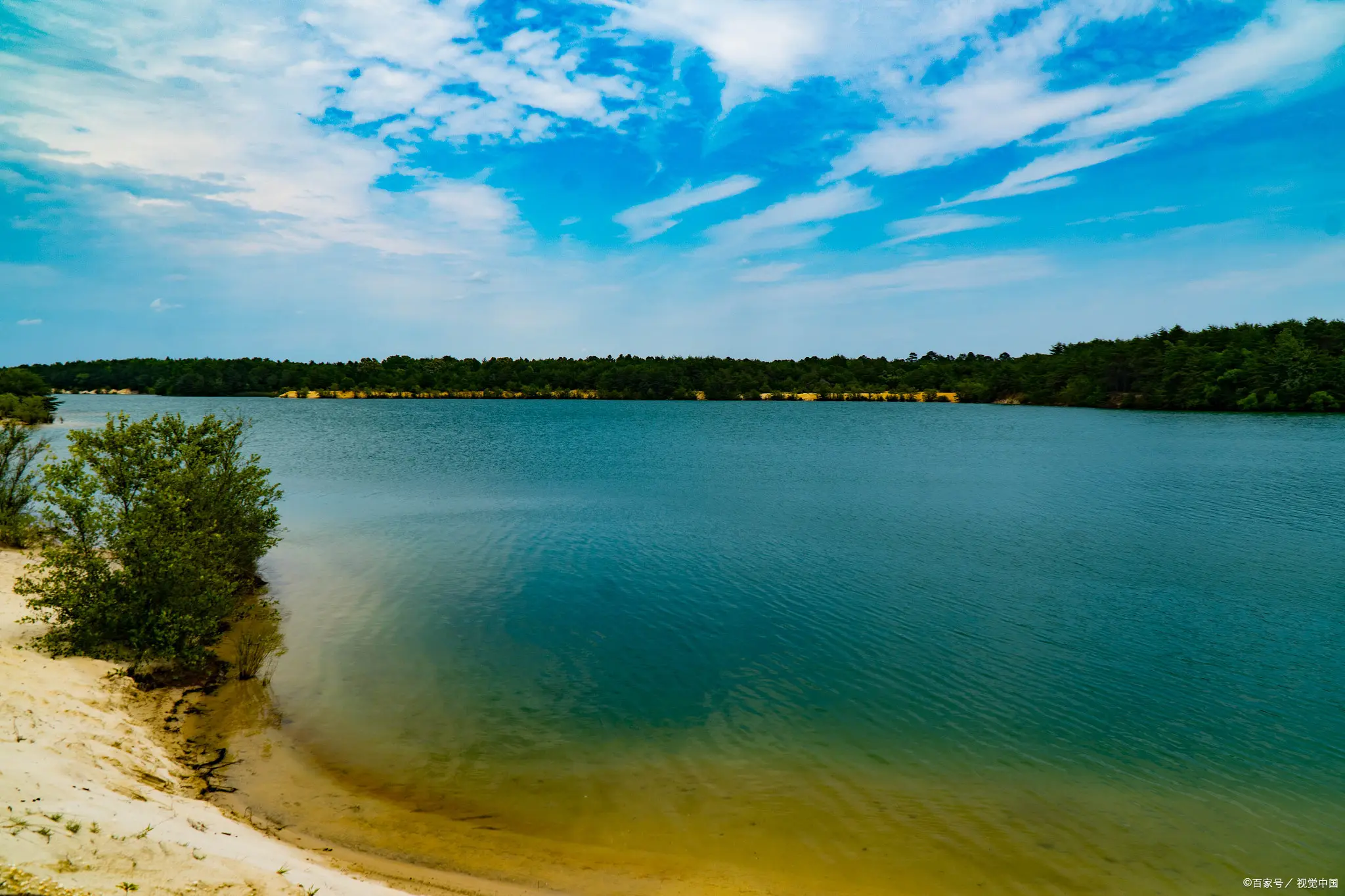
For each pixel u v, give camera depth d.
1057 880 9.38
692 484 45.00
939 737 13.32
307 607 19.73
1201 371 140.50
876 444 77.50
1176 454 64.31
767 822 10.53
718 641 17.98
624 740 13.00
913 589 22.27
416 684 15.04
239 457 20.41
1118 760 12.59
